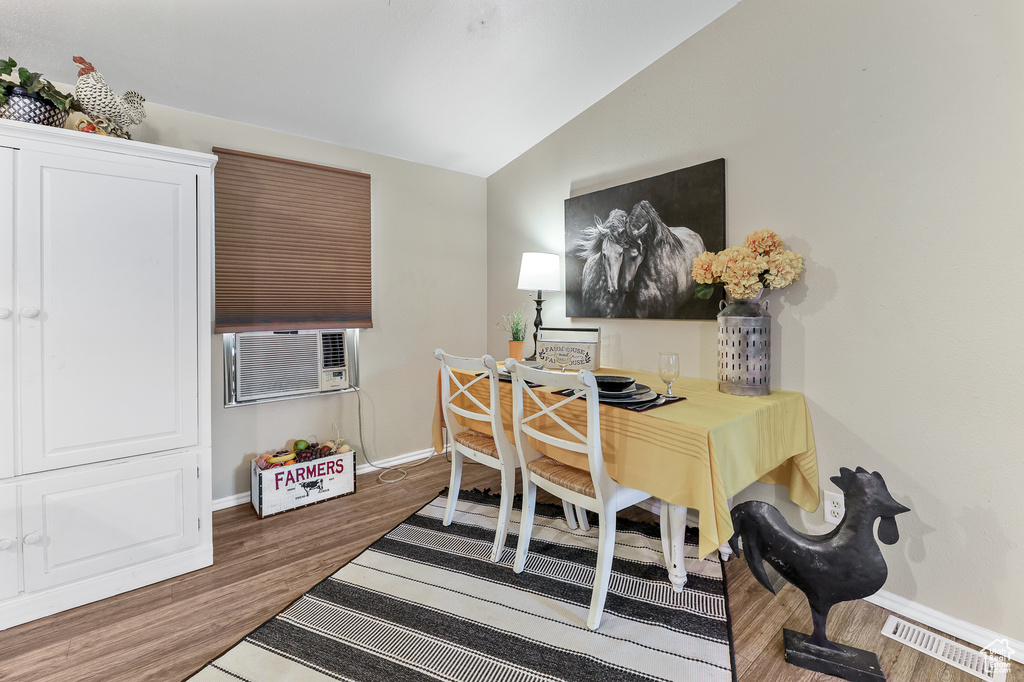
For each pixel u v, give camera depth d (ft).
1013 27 4.61
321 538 7.36
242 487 8.66
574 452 5.74
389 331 10.44
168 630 5.24
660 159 7.90
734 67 6.86
